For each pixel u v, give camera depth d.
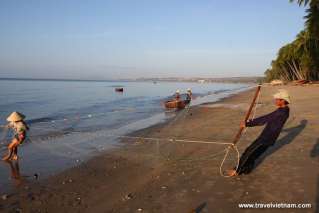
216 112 21.08
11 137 13.62
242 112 19.83
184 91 72.69
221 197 5.68
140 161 8.96
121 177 7.58
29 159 9.67
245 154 6.65
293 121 13.38
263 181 6.31
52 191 6.81
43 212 5.72
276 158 7.85
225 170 7.33
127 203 5.83
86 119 20.22
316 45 53.69
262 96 37.44
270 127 6.38
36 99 41.25
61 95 52.25
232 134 12.02
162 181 6.94
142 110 25.77
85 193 6.62
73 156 9.97
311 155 7.98
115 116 21.70
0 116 22.75
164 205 5.57
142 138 12.41
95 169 8.39
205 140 11.26
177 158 8.92
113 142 12.06
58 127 16.53
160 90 82.06
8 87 85.19
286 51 74.50
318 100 24.00
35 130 15.34
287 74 79.69
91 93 61.19
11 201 6.27
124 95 54.56
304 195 5.48
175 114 21.69
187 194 5.99
